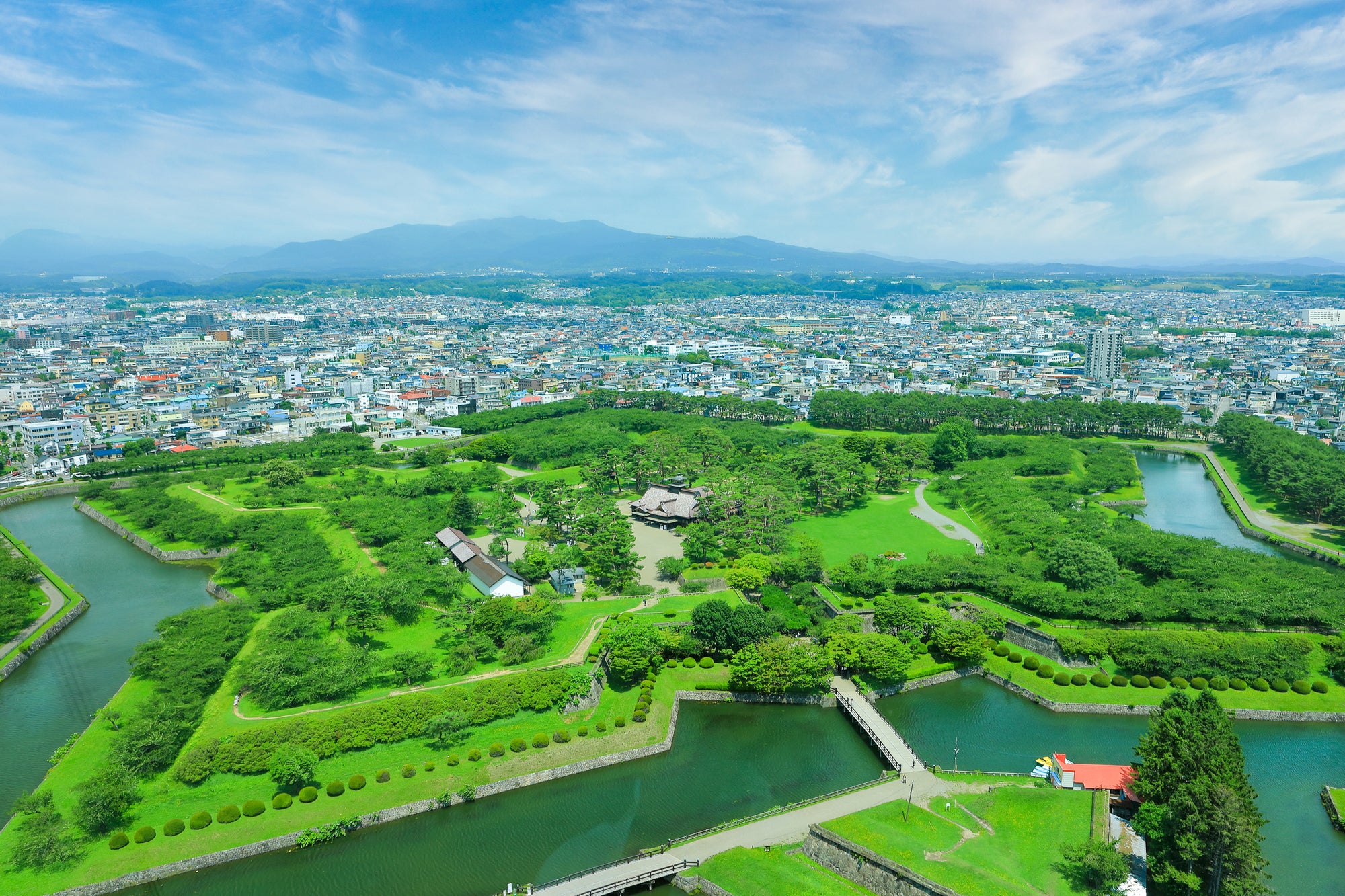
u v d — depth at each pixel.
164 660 186.00
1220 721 134.12
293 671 175.38
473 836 143.62
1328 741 173.50
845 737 175.12
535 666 184.88
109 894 129.12
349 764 154.00
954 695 192.12
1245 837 112.94
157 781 148.50
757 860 131.38
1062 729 177.38
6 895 125.19
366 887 132.75
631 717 173.88
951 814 140.38
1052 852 127.44
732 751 170.38
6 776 159.62
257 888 132.25
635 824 147.62
